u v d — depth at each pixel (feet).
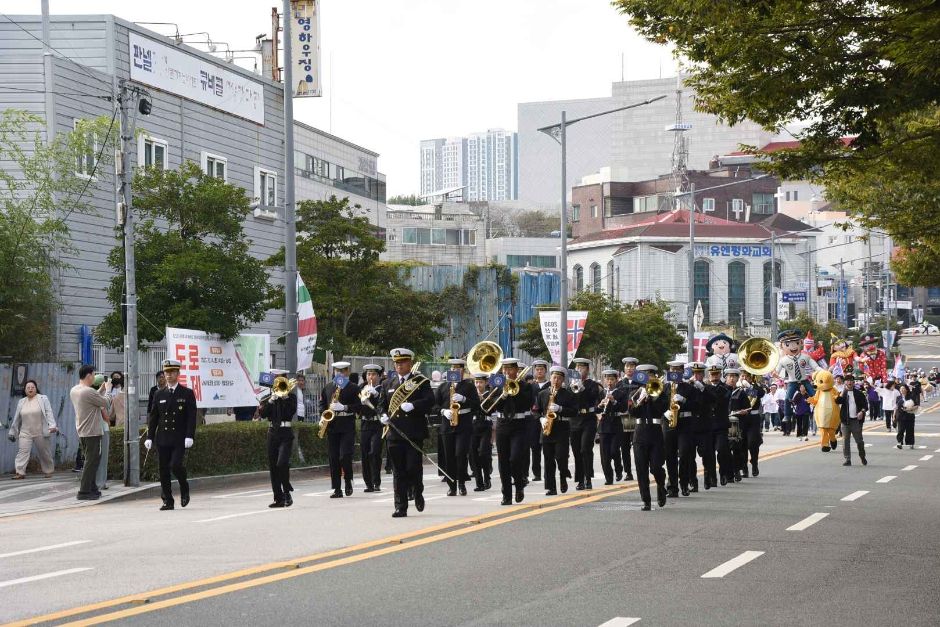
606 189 454.81
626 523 50.60
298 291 98.12
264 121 146.82
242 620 29.78
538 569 37.96
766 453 101.91
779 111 52.80
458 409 57.98
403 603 32.04
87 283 110.01
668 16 50.03
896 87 49.85
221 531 48.96
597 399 69.10
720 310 372.79
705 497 63.16
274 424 60.29
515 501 60.23
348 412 66.95
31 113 100.48
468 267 231.09
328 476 86.33
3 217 89.51
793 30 49.60
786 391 139.64
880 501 61.16
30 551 43.65
